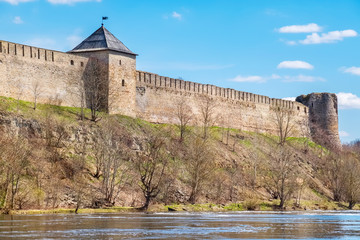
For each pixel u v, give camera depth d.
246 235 58.50
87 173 90.31
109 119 103.81
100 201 85.81
